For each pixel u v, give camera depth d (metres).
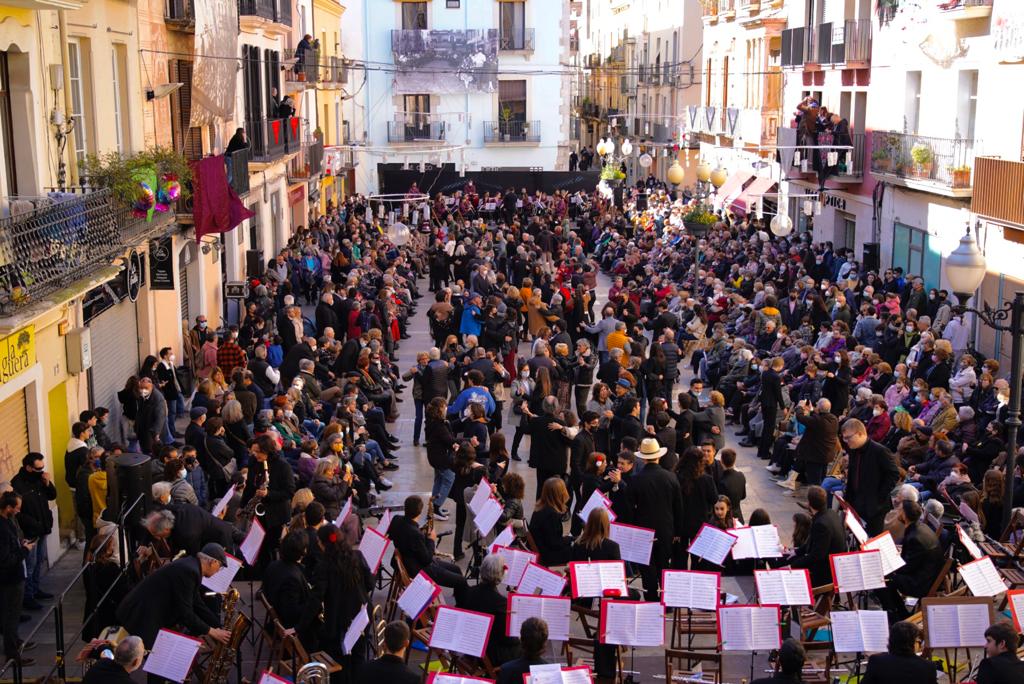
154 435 17.11
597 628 11.34
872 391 19.78
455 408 18.39
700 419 17.17
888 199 30.80
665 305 26.12
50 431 15.38
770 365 19.41
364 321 25.88
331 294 26.02
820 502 11.65
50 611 11.41
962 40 26.27
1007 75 24.02
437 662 11.73
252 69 30.91
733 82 47.44
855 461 13.34
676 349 21.22
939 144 26.95
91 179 16.98
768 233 37.16
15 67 14.95
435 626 9.77
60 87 16.06
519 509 13.06
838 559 10.74
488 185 53.78
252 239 32.97
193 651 9.38
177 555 11.84
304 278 33.81
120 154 18.34
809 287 26.75
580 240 40.97
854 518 12.22
